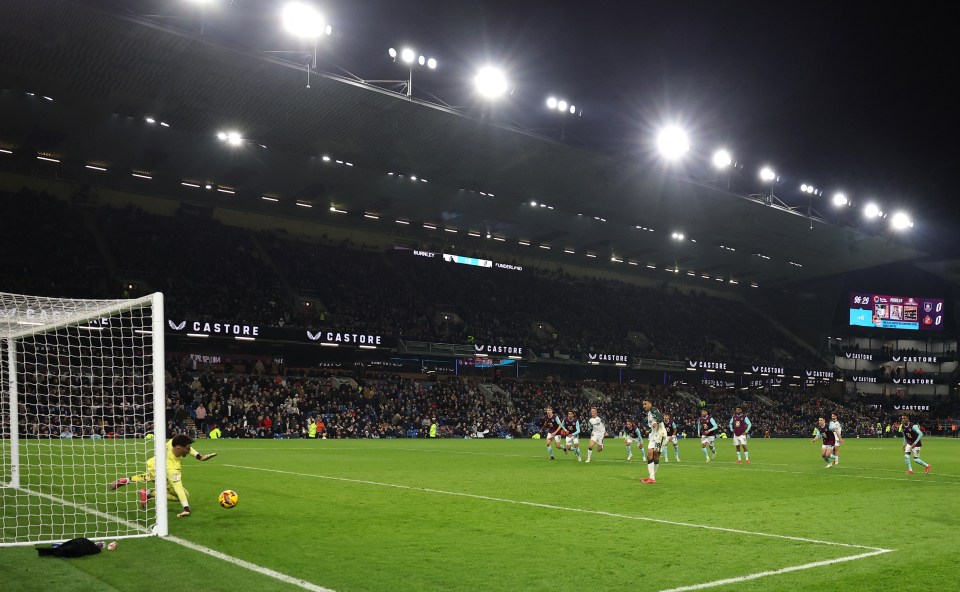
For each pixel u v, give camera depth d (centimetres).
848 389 8088
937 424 7325
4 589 666
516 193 5350
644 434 4928
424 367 5531
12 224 4319
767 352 7400
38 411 3036
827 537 988
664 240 6700
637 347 6512
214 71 3403
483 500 1343
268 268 5225
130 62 3312
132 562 779
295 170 5041
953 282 7875
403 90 3738
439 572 752
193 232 5125
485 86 3731
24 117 4053
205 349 4688
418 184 5406
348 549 861
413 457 2573
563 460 2509
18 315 1280
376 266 5897
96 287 4266
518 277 6694
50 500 1241
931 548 915
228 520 1066
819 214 5850
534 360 5647
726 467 2300
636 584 714
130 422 3288
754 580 738
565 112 4203
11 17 2936
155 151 4616
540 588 695
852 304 7725
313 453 2698
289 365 4994
